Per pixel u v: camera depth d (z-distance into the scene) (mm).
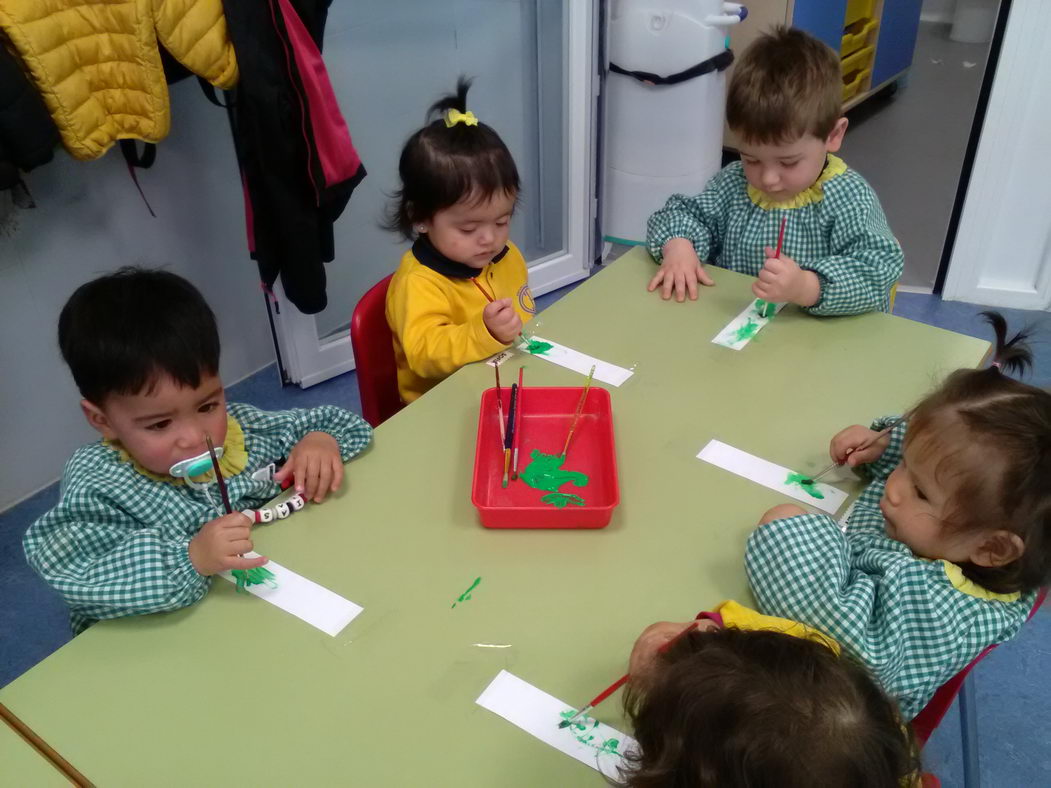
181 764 741
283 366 2436
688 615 869
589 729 760
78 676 822
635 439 1120
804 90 1403
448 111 1389
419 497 1037
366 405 1521
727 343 1327
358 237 2502
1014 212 2594
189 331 960
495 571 927
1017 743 1499
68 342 953
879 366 1263
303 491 1032
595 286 1504
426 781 723
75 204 1941
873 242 1467
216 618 881
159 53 1666
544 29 2572
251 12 1668
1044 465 758
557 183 2854
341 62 2221
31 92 1504
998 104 2408
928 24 5523
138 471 1027
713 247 1733
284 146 1802
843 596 843
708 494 1028
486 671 815
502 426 1141
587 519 967
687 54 2553
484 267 1520
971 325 2658
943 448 803
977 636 833
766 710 527
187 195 2150
